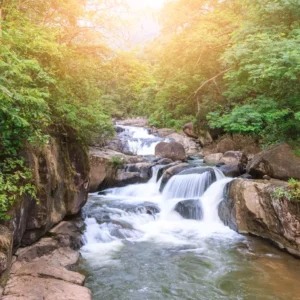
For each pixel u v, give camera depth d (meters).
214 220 7.90
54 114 5.82
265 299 4.23
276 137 9.23
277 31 9.06
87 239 6.34
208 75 16.45
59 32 5.54
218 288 4.57
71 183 6.71
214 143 16.17
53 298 3.62
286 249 5.84
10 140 4.34
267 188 6.46
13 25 4.61
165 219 8.16
